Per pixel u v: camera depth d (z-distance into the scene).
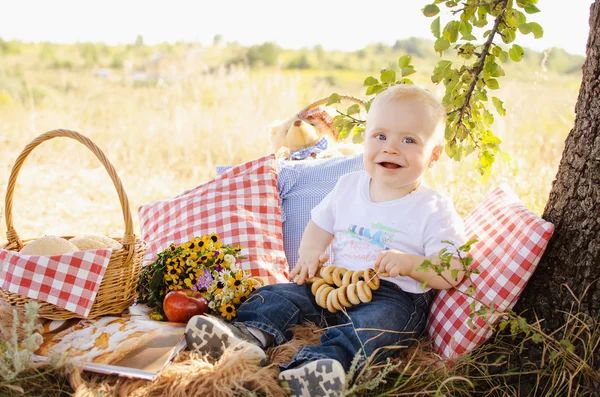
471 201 3.88
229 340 2.03
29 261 2.17
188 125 6.59
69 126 7.27
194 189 3.13
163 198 5.02
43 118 7.62
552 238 2.17
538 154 4.66
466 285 2.21
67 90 11.22
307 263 2.39
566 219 2.14
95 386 1.90
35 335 1.95
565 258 2.11
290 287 2.35
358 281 2.19
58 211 4.65
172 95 8.16
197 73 8.62
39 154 6.13
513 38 2.44
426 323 2.34
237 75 8.22
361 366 1.98
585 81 2.13
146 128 6.95
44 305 2.20
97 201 4.96
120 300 2.31
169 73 8.97
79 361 1.97
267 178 3.01
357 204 2.45
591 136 2.07
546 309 2.15
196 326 2.03
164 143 6.52
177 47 13.75
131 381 1.94
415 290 2.28
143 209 3.23
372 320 2.10
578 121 2.15
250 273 2.66
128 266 2.31
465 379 1.93
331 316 2.32
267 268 2.72
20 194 4.99
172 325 2.21
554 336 2.10
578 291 2.08
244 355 1.93
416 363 2.10
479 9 2.44
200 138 6.48
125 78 11.02
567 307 2.10
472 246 2.35
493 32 2.40
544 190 3.82
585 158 2.08
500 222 2.34
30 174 5.57
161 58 10.41
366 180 2.49
